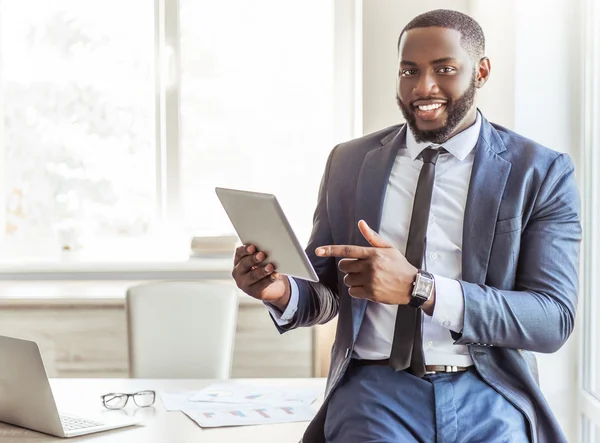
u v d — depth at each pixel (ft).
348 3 12.69
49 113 13.17
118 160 13.16
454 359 5.68
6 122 13.20
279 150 13.10
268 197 5.15
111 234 13.21
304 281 6.40
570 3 9.11
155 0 13.00
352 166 6.38
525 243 5.81
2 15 13.11
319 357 11.73
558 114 9.18
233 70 13.05
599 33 8.80
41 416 5.97
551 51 9.16
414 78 5.80
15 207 13.26
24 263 12.82
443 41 5.69
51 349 11.67
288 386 7.39
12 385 6.01
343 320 6.09
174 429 6.12
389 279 5.29
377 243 5.39
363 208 6.11
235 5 12.99
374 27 11.17
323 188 6.64
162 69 13.00
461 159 5.93
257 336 11.71
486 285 5.68
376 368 5.80
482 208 5.71
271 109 13.07
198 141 13.12
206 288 9.18
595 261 8.96
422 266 5.82
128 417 6.44
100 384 7.60
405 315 5.69
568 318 5.66
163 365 9.04
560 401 9.30
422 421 5.49
